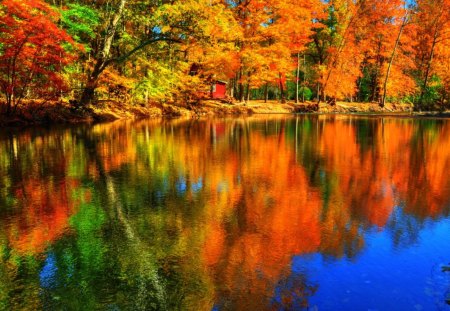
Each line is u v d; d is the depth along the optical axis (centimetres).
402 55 4303
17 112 1858
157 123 2220
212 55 3053
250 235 463
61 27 2056
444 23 3944
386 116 3172
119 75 2633
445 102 4403
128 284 347
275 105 3812
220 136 1560
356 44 4362
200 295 327
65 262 393
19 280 356
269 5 3347
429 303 311
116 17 2294
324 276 359
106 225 501
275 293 330
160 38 2325
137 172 834
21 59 1700
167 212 555
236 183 736
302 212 555
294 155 1075
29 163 935
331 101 4206
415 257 400
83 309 309
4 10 1570
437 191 680
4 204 598
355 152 1136
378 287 338
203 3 2553
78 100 2342
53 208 575
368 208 577
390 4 3909
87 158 1005
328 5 3981
